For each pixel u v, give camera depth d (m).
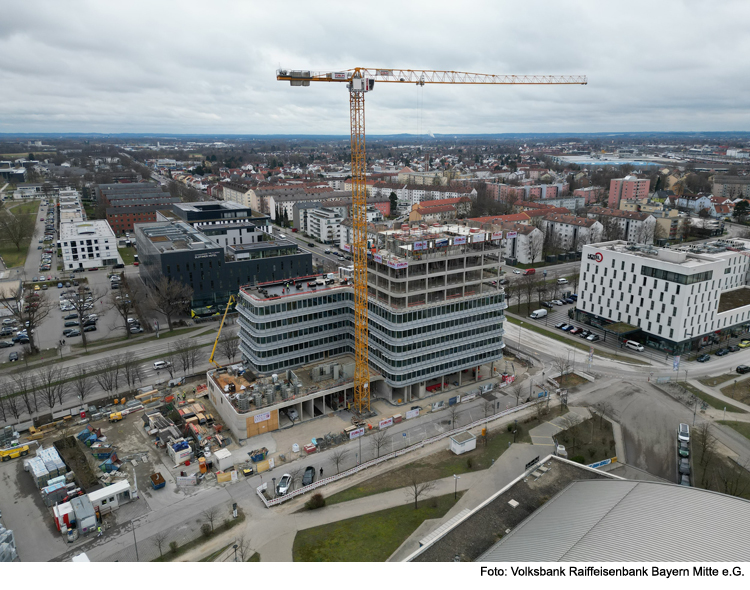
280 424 128.50
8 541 86.00
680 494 79.38
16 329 191.50
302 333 143.50
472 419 130.38
